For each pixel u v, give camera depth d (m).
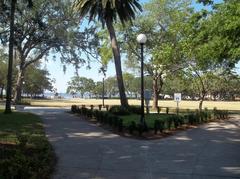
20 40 49.50
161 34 47.00
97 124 23.38
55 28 49.84
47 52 53.66
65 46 51.28
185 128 22.98
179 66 45.31
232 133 20.92
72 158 12.40
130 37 47.22
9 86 31.05
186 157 13.14
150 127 20.56
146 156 13.16
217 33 24.69
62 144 15.25
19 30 48.22
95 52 51.84
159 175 10.40
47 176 9.53
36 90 116.75
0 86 95.06
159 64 45.88
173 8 46.31
